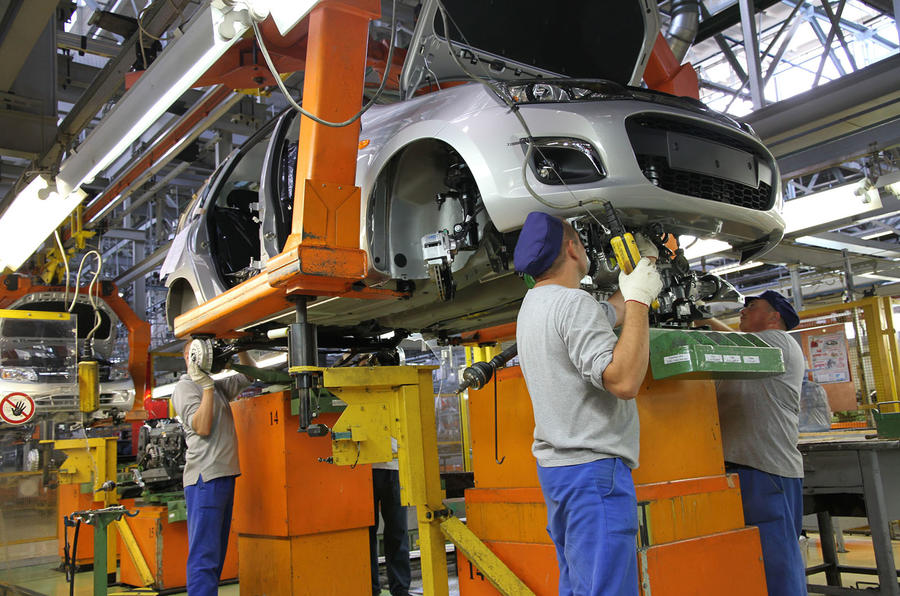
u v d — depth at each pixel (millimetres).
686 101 2908
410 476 2854
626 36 3928
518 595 2404
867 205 6602
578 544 1818
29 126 5887
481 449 2916
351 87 2791
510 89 2760
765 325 3215
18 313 4891
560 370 1914
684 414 2521
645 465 2340
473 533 2717
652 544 2197
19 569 4918
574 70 3840
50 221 5312
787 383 2852
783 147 5969
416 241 3102
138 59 4918
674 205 2627
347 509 3924
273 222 3652
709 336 2361
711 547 2357
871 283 11391
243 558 4168
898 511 3523
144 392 9727
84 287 9148
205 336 3900
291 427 3814
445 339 4461
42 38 6023
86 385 4945
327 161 2768
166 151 6793
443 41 3217
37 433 5141
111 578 5941
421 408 2967
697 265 9445
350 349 4430
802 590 2807
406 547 4336
